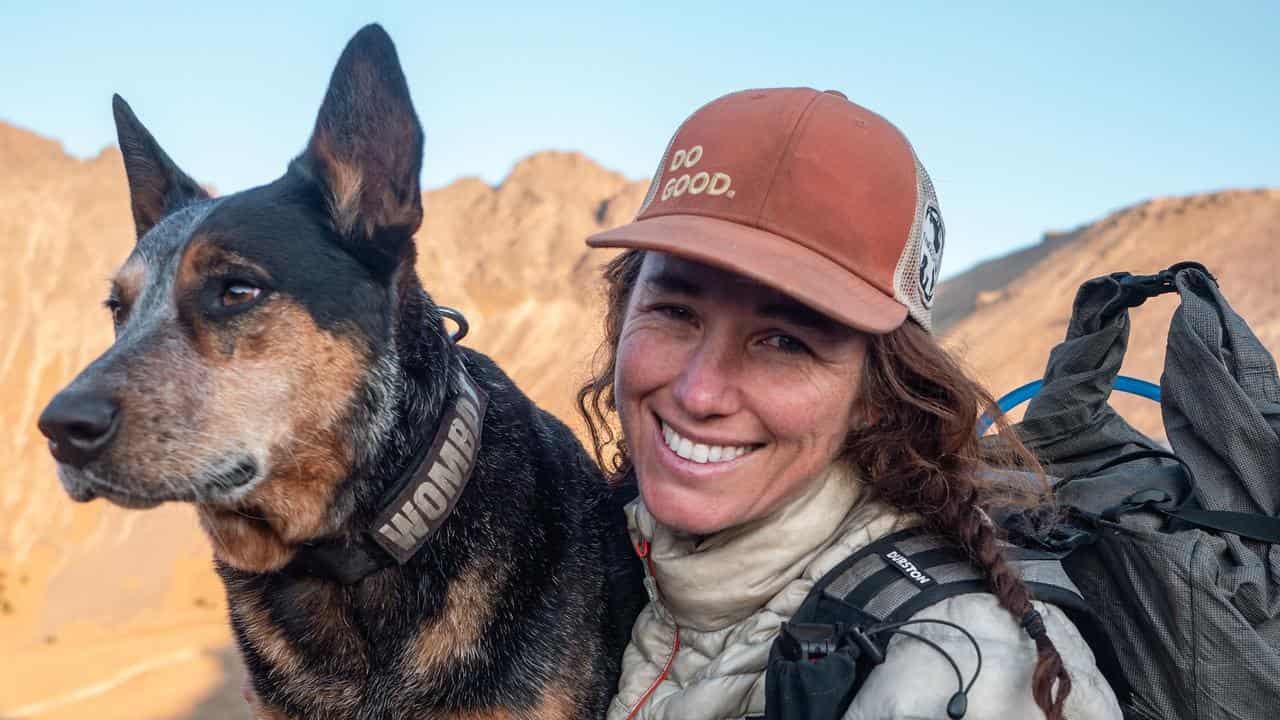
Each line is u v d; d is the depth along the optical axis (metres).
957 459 0.73
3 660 7.41
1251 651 0.70
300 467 0.78
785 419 0.71
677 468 0.74
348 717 0.80
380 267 0.81
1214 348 0.80
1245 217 27.58
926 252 0.73
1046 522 0.81
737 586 0.75
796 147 0.71
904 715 0.63
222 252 0.77
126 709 6.06
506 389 0.90
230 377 0.76
